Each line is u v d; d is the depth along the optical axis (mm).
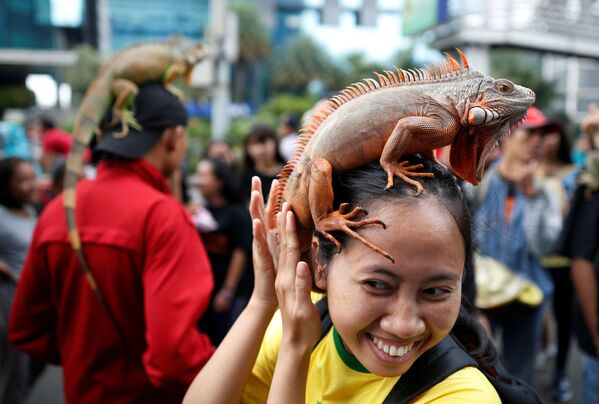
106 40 45562
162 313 1978
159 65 3203
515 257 3633
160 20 41531
